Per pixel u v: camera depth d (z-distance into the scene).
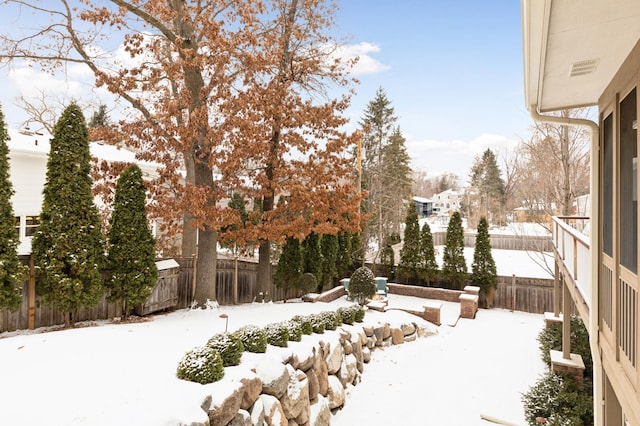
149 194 9.29
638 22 2.64
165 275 9.63
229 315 9.09
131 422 3.49
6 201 6.80
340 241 15.66
